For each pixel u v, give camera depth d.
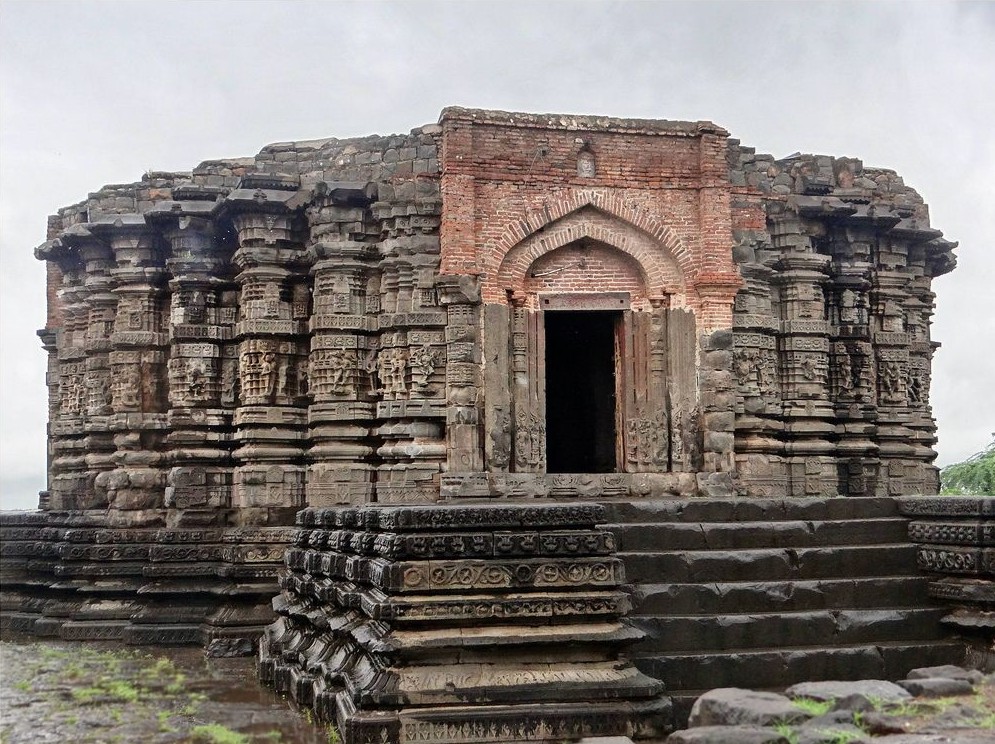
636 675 11.23
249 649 18.89
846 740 8.05
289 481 20.72
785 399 21.55
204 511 21.20
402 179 20.33
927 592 13.66
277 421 20.94
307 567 14.83
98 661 18.14
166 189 23.53
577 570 11.33
